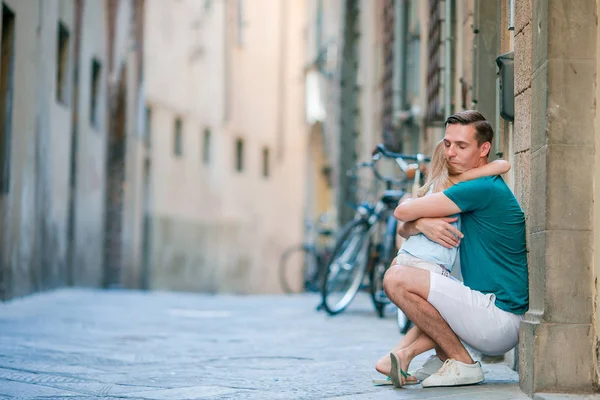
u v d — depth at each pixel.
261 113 40.97
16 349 7.54
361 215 11.21
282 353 7.36
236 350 7.63
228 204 38.97
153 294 20.67
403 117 17.03
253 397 5.02
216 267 38.06
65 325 10.19
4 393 5.17
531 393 4.78
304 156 40.31
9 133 14.51
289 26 41.09
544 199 4.79
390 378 5.39
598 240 4.71
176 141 35.41
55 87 18.34
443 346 5.22
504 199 5.14
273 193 41.06
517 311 5.13
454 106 9.99
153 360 6.90
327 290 11.28
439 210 5.14
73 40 20.28
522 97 5.48
